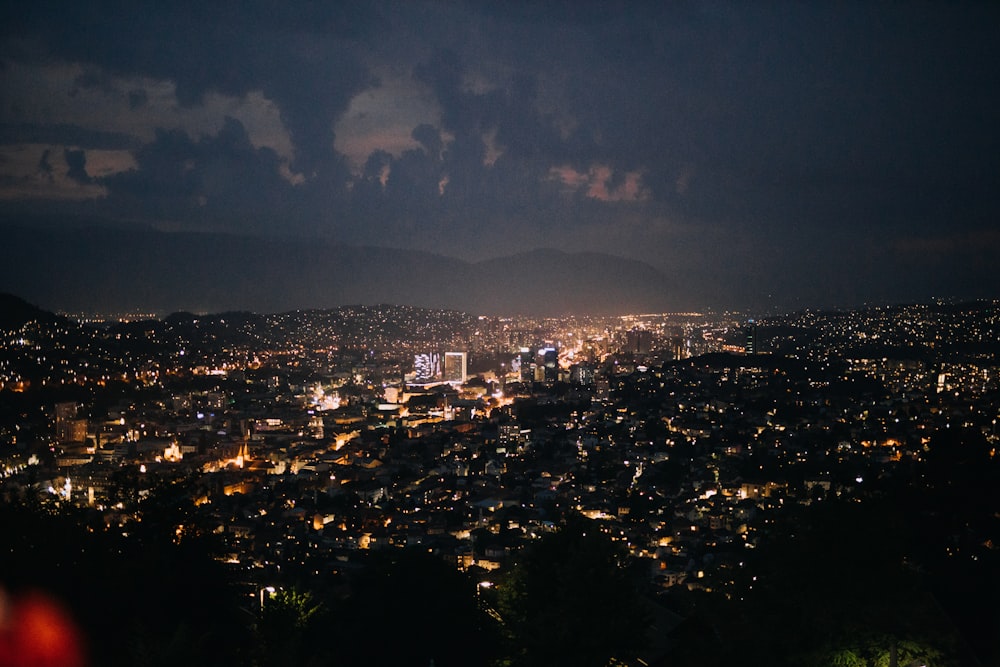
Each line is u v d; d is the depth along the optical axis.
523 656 27.62
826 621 25.59
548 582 31.08
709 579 31.30
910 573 26.38
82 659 25.16
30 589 26.16
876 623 25.19
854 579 25.69
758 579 28.23
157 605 29.16
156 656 21.86
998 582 30.83
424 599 33.91
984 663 25.98
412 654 32.94
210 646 30.77
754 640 26.56
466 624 34.03
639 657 28.33
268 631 32.91
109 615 26.89
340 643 33.41
